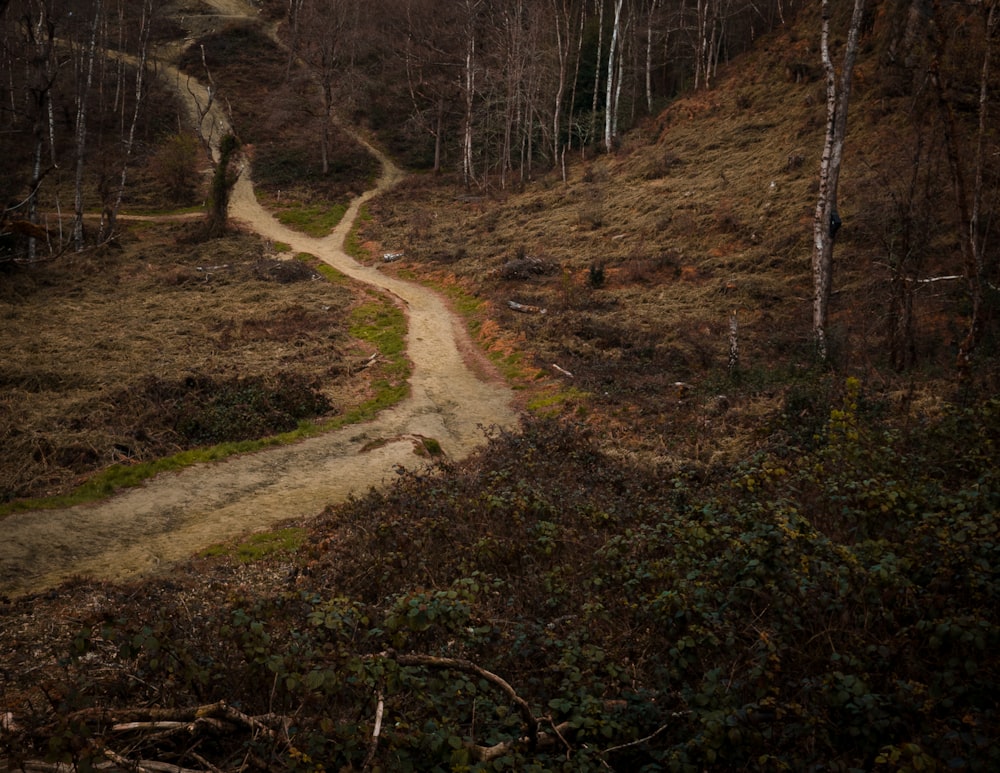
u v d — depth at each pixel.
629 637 5.99
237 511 12.80
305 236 42.84
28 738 4.50
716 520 6.88
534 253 35.09
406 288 33.38
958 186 14.06
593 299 28.44
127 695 5.36
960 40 26.61
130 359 21.50
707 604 5.84
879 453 8.17
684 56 55.69
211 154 51.03
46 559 10.67
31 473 14.56
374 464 15.47
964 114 27.16
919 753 3.51
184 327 25.42
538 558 8.24
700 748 4.19
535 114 54.97
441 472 13.71
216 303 29.22
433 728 4.48
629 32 55.06
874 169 29.06
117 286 32.06
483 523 9.27
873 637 5.00
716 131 43.25
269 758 4.35
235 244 39.34
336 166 54.00
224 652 5.54
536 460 13.05
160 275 33.50
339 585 8.60
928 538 5.62
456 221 43.06
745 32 53.53
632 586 6.68
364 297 31.03
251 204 47.50
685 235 33.31
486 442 17.44
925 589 5.32
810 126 37.56
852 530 6.66
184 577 9.90
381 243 40.53
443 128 59.44
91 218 42.16
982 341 17.41
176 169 46.69
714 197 35.44
